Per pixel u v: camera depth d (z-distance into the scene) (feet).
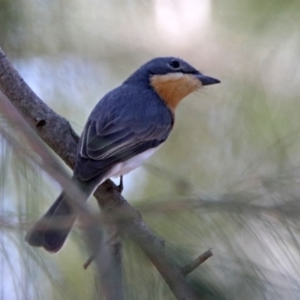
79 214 15.14
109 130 32.71
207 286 16.31
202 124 41.01
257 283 16.33
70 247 25.38
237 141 39.81
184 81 37.24
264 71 38.40
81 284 17.46
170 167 40.37
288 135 36.73
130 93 36.06
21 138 16.22
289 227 16.14
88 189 27.20
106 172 30.37
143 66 37.88
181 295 16.22
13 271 15.31
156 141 35.27
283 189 16.83
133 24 39.32
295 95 38.60
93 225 15.10
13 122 16.48
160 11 39.40
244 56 38.81
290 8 36.76
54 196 20.63
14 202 16.81
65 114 40.34
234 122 39.99
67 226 15.11
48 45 37.47
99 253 15.02
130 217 15.79
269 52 37.86
